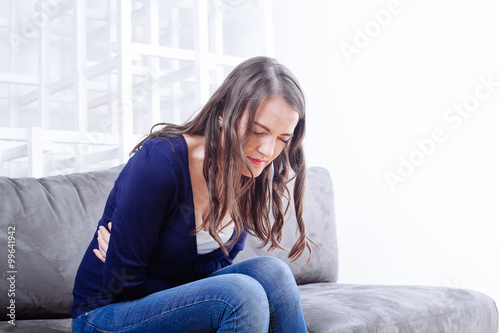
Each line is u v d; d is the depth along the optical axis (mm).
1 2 3209
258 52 3303
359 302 1609
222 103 1229
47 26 2994
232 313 1091
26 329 1402
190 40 3594
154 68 2869
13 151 2590
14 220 1526
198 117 1253
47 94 2982
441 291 1826
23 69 3178
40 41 2973
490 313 1845
